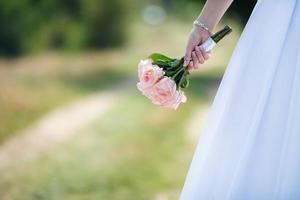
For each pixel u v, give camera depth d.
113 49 48.00
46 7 37.38
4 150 10.56
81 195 7.39
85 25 44.69
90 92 21.19
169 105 3.25
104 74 29.44
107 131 12.84
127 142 11.31
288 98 3.10
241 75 3.21
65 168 8.98
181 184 7.98
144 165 9.20
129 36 50.38
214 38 3.26
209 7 3.22
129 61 39.62
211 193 3.20
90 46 46.56
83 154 10.13
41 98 17.27
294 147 3.07
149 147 10.76
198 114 15.92
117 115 15.59
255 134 3.12
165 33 67.88
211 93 22.25
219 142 3.20
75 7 41.31
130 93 21.58
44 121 14.28
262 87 3.15
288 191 3.07
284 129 3.10
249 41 3.22
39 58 33.62
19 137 11.84
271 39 3.16
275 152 3.10
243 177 3.12
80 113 16.17
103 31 47.31
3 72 24.52
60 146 10.95
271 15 3.17
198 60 3.25
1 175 8.55
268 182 3.10
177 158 9.77
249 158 3.12
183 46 56.28
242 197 3.11
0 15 34.34
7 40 34.50
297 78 3.09
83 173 8.63
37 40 36.56
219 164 3.19
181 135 12.20
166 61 3.30
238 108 3.19
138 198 7.22
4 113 13.72
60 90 20.09
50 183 8.02
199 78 29.42
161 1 82.44
